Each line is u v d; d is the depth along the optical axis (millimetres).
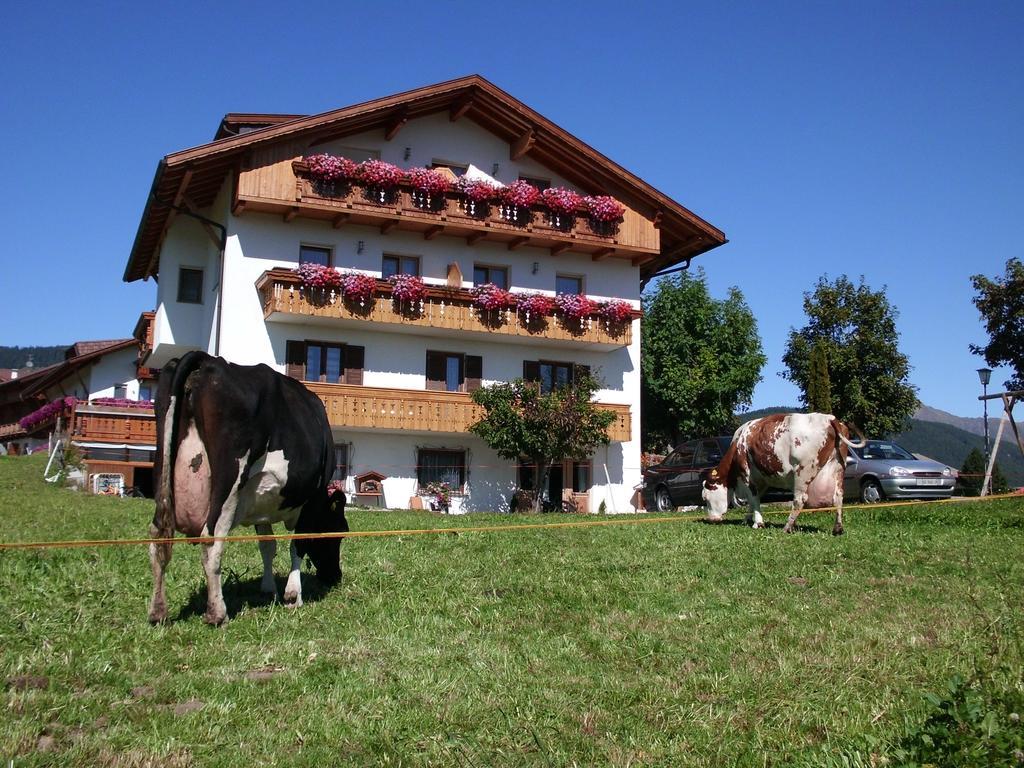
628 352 33594
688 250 33875
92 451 29031
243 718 5723
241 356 28094
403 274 29406
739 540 13430
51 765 4871
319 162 27672
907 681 6461
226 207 28844
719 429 46875
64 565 10047
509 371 31781
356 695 6195
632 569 11094
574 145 31422
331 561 9711
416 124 30672
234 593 9383
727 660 7125
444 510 29578
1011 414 21016
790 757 5098
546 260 32406
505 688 6359
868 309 39750
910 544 13078
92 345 45469
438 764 5051
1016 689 5602
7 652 6902
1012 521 16156
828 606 9156
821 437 14242
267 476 8336
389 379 30062
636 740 5406
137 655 6949
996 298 35750
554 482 32406
